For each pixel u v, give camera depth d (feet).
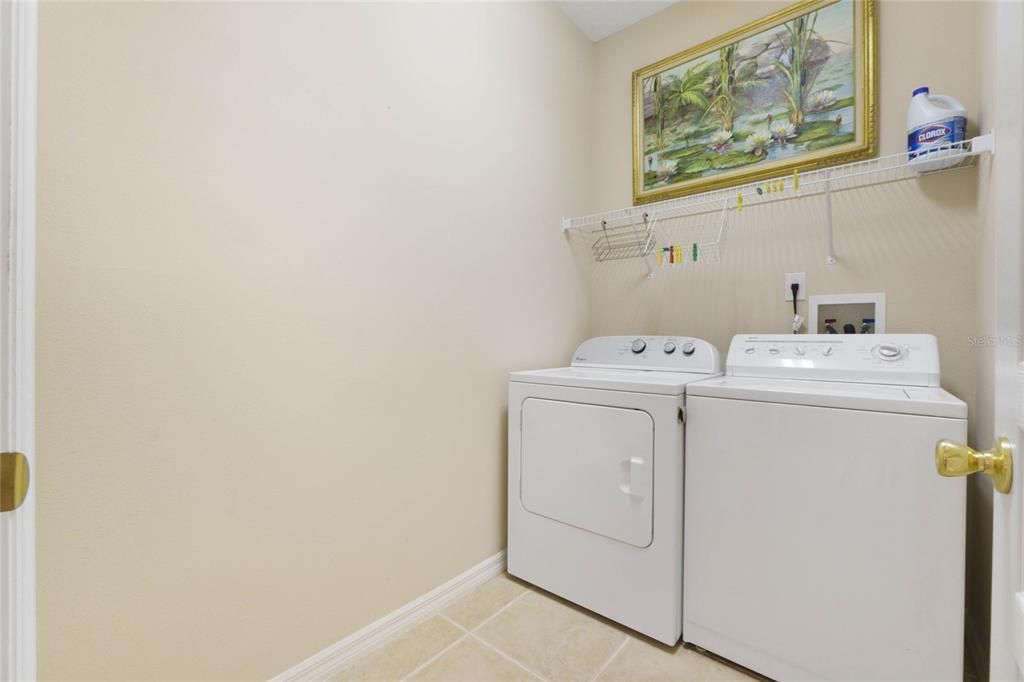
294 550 3.93
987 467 1.91
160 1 3.14
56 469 2.74
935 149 4.41
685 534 4.49
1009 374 1.84
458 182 5.40
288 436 3.87
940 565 3.30
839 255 5.50
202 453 3.37
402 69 4.77
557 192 6.98
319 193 4.06
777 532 3.97
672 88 6.84
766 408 4.03
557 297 7.00
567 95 7.18
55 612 2.75
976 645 4.25
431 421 5.10
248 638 3.64
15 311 2.01
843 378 4.62
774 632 3.98
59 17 2.73
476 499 5.65
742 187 5.92
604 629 4.83
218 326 3.44
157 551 3.17
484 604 5.28
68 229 2.77
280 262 3.80
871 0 5.28
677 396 4.44
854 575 3.62
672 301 6.86
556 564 5.32
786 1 5.89
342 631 4.27
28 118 2.07
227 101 3.47
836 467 3.70
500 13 5.97
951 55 4.87
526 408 5.62
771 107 5.98
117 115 2.95
